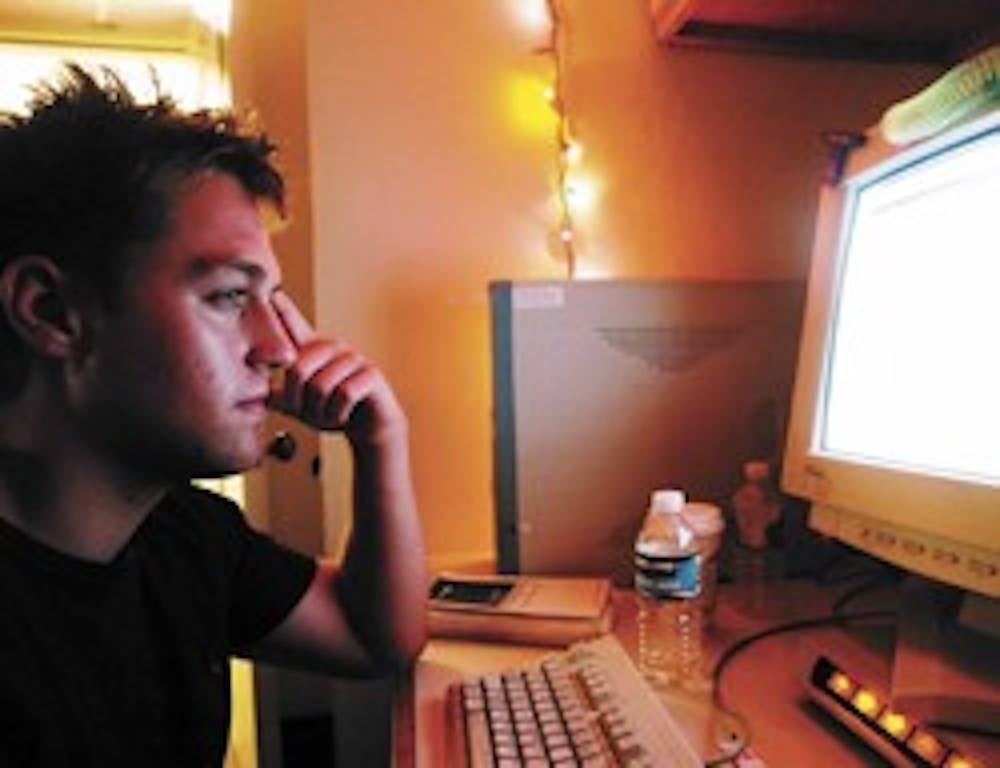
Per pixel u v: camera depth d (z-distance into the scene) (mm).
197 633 693
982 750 559
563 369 1036
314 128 1115
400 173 1134
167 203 542
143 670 631
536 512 1039
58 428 558
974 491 625
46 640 560
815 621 891
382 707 1159
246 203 588
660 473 1067
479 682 703
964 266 690
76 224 521
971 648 689
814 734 649
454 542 1188
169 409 554
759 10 1074
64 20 1105
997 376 640
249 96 1418
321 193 1124
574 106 1157
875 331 815
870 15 1093
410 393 1161
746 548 1054
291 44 1427
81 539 590
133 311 537
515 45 1144
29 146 533
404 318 1150
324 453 1143
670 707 697
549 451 1037
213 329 562
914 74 1223
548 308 1029
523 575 1039
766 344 1090
